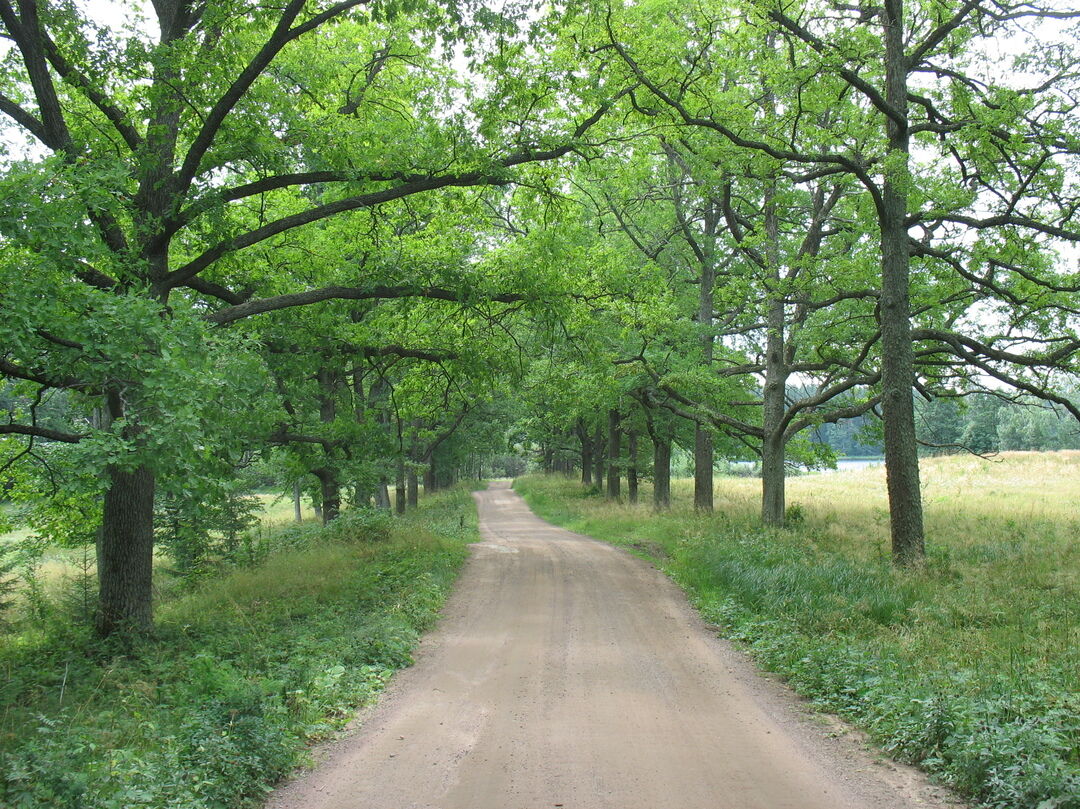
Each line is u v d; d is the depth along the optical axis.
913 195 15.05
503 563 17.67
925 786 5.12
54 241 7.78
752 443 27.41
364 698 7.46
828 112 16.33
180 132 12.17
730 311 25.55
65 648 10.02
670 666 8.55
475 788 5.17
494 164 11.99
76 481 8.22
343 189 13.05
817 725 6.50
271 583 13.88
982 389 19.30
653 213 24.50
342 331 16.31
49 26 10.61
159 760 5.24
